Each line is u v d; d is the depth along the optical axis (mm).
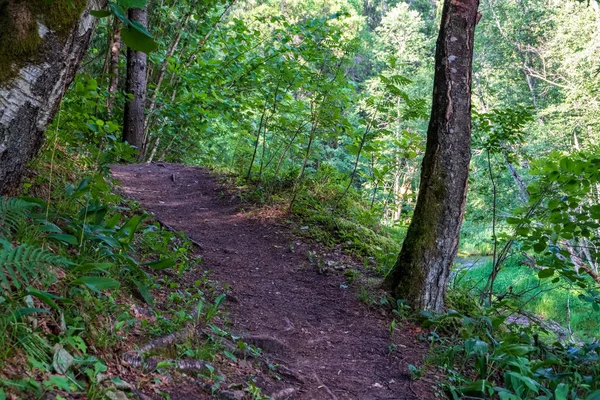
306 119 8984
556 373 4805
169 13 14227
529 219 5781
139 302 3836
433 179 5633
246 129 10867
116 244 3721
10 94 2863
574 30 19031
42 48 2920
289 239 7387
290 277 6246
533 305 12203
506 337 5090
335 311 5461
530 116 7047
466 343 4566
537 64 24297
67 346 2604
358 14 29266
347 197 9289
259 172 9805
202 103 12141
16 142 2988
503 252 7133
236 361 3643
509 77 24547
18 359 2268
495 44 24609
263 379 3557
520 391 4078
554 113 19953
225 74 11930
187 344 3463
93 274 3510
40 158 4801
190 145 17875
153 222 6531
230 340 3959
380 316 5438
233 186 9562
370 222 8734
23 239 3053
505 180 17375
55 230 3312
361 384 4008
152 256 5176
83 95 5008
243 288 5578
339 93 8562
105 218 5094
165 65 14812
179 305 4195
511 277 14094
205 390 3000
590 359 5004
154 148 16422
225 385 3156
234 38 11992
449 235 5602
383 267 6578
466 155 5637
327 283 6160
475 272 14625
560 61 20562
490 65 24719
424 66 28172
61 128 5020
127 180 10234
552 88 22703
